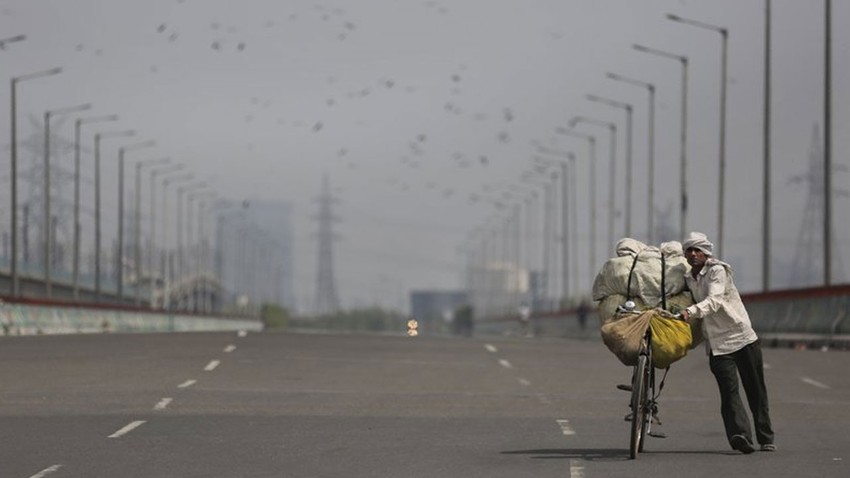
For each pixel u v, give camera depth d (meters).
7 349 94.81
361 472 39.59
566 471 39.53
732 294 43.69
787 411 58.88
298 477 38.62
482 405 61.00
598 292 43.69
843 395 66.62
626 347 42.06
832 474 38.84
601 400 63.66
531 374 78.56
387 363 84.94
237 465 41.12
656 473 39.03
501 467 40.53
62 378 72.06
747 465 40.84
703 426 53.00
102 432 49.53
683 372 80.38
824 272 138.62
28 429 50.44
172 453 43.84
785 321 134.50
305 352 93.81
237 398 62.91
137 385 68.56
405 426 52.16
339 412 57.53
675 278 43.19
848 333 118.56
